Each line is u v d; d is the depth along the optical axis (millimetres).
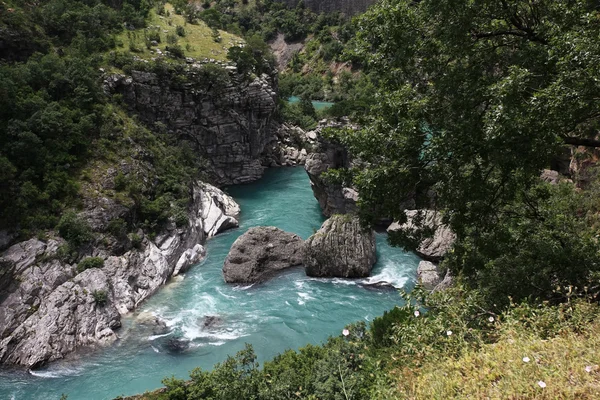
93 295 31719
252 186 64688
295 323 31031
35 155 37406
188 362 27422
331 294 34594
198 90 60000
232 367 17906
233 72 62969
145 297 35094
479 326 12141
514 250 16547
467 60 15078
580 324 10734
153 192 44750
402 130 14570
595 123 16000
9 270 31422
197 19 83000
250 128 66125
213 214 49188
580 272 14578
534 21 15383
